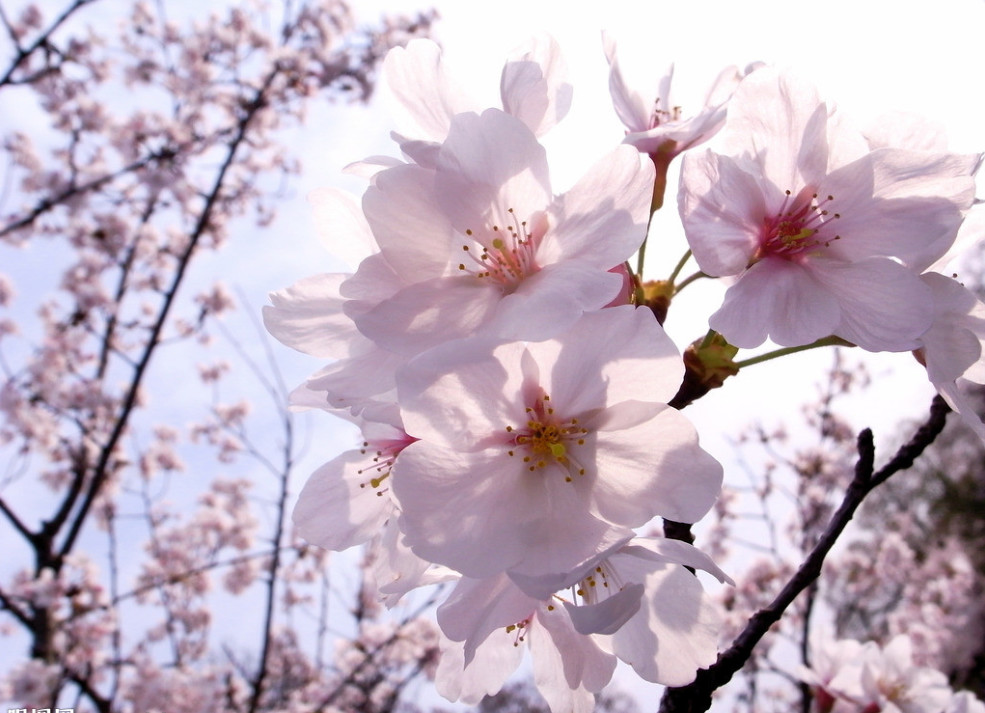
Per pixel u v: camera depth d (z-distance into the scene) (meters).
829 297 0.15
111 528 0.63
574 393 0.14
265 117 0.88
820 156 0.15
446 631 0.13
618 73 0.18
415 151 0.14
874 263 0.15
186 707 0.66
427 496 0.13
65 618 0.63
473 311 0.14
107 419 0.81
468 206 0.14
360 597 0.79
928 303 0.14
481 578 0.13
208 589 0.81
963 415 0.15
